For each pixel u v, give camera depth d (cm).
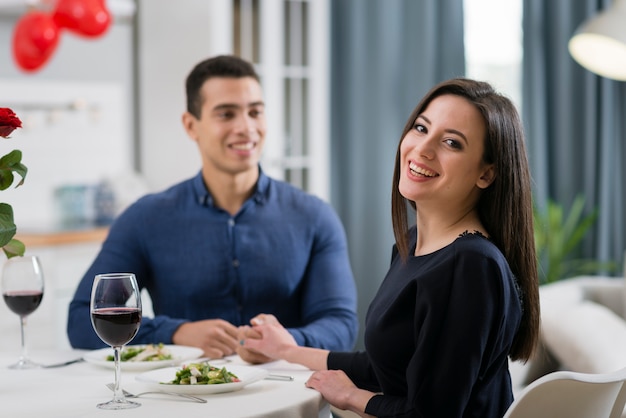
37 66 464
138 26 610
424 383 199
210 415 186
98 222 558
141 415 186
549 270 551
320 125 621
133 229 298
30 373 231
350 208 634
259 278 298
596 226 569
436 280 200
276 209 304
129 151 614
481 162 212
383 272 625
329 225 307
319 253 305
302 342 267
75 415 187
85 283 289
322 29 619
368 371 230
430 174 213
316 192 623
